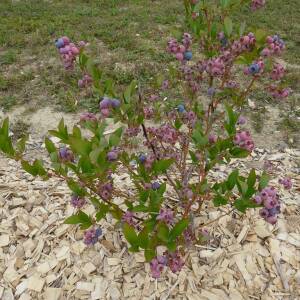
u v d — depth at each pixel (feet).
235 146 1.63
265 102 4.05
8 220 2.38
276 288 2.03
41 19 6.18
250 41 1.72
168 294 1.99
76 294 2.01
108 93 1.66
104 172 1.56
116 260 2.14
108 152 1.49
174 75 2.11
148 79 4.34
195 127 1.91
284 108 3.98
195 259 2.13
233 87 2.00
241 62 1.77
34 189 2.63
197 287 2.02
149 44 5.27
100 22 6.00
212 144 1.74
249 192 1.60
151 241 1.54
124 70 4.59
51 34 5.65
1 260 2.17
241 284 2.05
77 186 1.65
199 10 1.88
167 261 1.71
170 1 6.95
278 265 2.13
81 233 2.27
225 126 1.61
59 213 2.41
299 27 5.81
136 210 1.60
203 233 2.09
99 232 1.82
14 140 3.64
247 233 2.28
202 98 4.04
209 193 2.13
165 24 5.96
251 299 1.99
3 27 5.86
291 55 5.01
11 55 4.97
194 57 4.81
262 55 1.69
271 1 6.75
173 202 2.43
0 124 3.81
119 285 2.04
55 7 6.75
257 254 2.18
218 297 1.98
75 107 3.99
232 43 1.83
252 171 1.60
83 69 1.70
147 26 5.83
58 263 2.14
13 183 2.73
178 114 2.16
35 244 2.24
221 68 1.80
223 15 1.86
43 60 4.95
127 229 1.37
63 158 1.63
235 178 1.69
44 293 2.01
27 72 4.65
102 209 1.72
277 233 2.29
